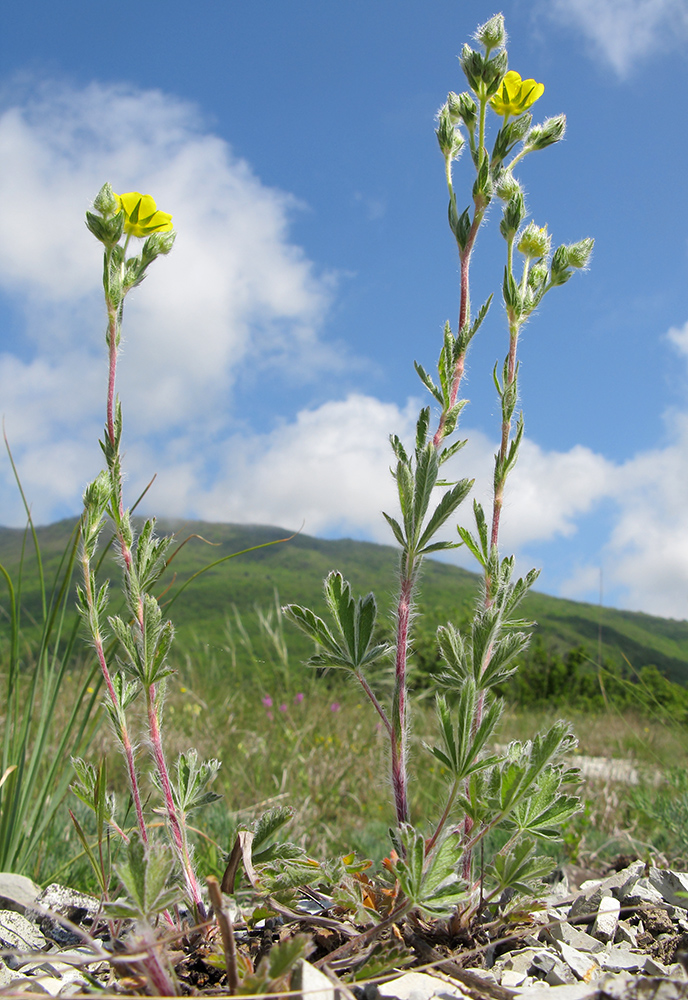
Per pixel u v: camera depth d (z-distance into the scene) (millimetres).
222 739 4309
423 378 1386
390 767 1412
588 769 4555
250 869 1336
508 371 1549
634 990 1089
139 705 4582
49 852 2404
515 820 1382
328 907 1576
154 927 1306
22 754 2104
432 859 1181
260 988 1016
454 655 1374
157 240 1488
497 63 1410
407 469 1321
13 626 2139
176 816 1379
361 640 1397
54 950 1562
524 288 1584
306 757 4508
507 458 1536
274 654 6781
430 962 1318
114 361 1409
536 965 1396
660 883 1756
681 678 16656
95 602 1400
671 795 3281
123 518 1352
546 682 11781
